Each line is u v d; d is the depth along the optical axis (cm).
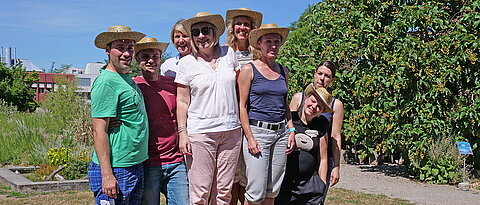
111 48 357
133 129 360
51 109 1891
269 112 398
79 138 1413
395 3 1054
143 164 392
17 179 916
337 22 1097
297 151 433
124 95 355
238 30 488
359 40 1050
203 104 380
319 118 449
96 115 347
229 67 395
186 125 391
